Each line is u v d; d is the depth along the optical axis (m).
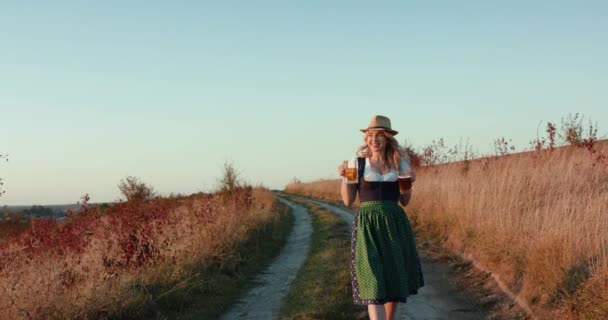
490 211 10.98
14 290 7.93
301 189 54.97
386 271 4.85
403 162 5.03
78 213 15.03
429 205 15.63
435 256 11.76
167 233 13.34
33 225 13.16
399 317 7.68
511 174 12.62
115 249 11.38
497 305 7.91
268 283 10.98
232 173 23.33
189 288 9.48
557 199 10.72
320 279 10.08
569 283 6.93
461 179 15.41
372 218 4.93
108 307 8.00
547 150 15.01
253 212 19.34
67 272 9.00
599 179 11.63
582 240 7.49
